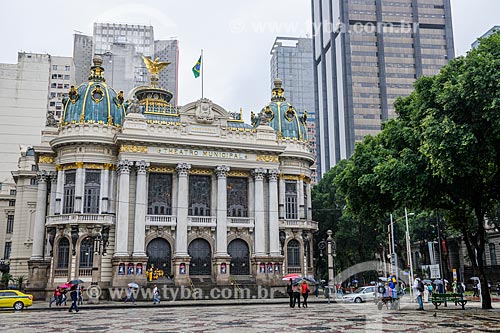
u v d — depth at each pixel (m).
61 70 139.25
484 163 27.09
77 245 56.56
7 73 119.88
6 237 87.19
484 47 28.73
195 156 61.88
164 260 59.84
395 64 156.50
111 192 59.97
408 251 52.81
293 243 67.19
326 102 173.62
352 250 75.31
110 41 193.88
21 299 41.81
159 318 31.77
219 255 60.31
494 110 24.97
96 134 60.09
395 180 31.44
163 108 66.81
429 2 161.62
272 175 65.19
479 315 27.72
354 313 32.50
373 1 160.00
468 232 35.09
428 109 28.89
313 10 191.88
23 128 118.25
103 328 25.64
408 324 23.36
